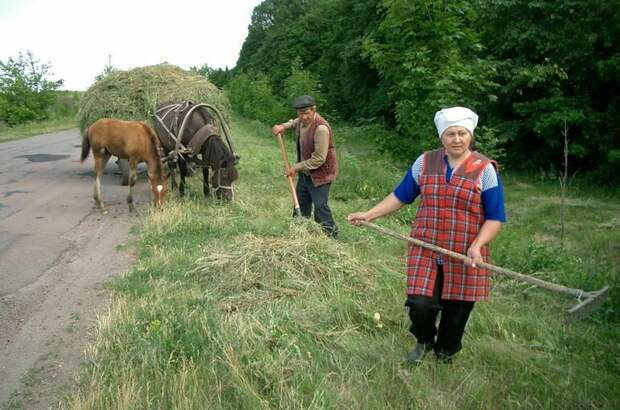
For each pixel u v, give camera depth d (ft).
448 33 25.72
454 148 9.63
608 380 10.68
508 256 18.99
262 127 77.25
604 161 36.63
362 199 29.17
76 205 27.22
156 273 16.83
